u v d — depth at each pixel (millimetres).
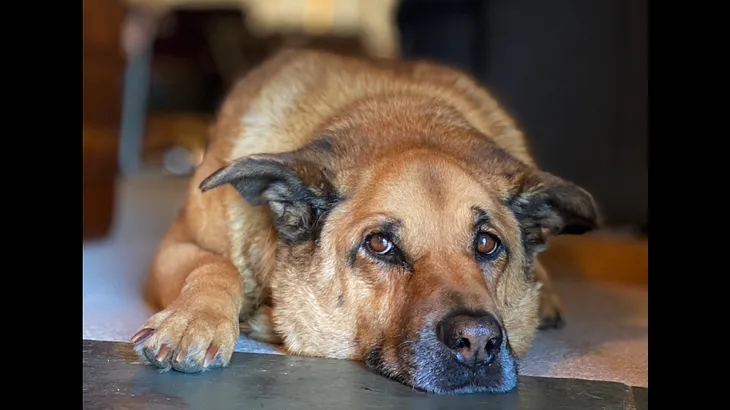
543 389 663
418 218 684
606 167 1562
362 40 2867
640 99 1512
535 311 779
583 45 1563
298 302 730
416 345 647
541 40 1604
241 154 834
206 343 662
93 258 1255
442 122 797
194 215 866
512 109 1635
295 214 735
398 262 684
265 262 774
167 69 2918
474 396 641
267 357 711
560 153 1601
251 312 800
